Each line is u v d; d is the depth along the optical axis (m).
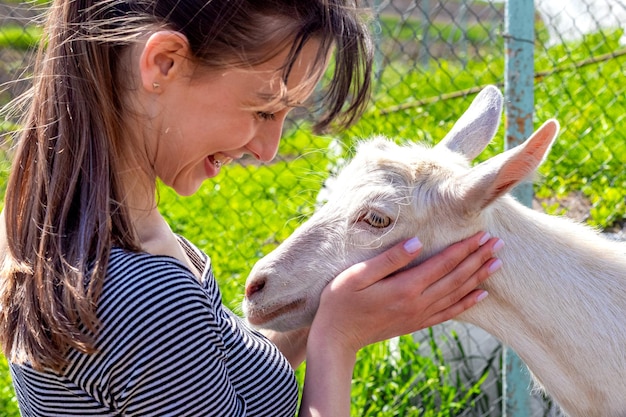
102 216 1.52
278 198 6.06
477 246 1.99
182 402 1.50
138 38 1.53
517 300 2.35
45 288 1.49
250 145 1.74
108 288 1.49
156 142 1.62
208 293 1.77
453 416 3.96
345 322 1.86
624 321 2.33
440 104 6.85
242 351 1.75
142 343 1.47
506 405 3.54
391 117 6.50
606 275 2.38
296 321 2.39
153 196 1.71
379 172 2.38
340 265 2.35
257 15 1.53
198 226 5.64
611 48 6.66
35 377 1.55
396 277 1.91
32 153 1.62
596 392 2.34
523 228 2.38
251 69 1.56
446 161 2.42
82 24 1.54
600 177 5.70
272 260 2.41
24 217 1.61
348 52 1.66
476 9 8.46
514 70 3.37
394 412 3.78
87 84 1.55
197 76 1.55
